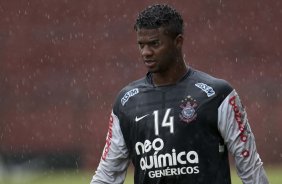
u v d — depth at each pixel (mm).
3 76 77438
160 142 15617
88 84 76750
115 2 79562
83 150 71500
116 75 77062
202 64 78000
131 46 78250
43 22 79250
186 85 15852
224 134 15617
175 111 15672
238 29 78938
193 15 79188
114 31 78875
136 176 16078
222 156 15695
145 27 15602
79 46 78562
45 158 70125
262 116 72188
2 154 69875
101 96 75812
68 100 75500
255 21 79125
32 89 76875
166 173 15570
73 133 73188
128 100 16172
